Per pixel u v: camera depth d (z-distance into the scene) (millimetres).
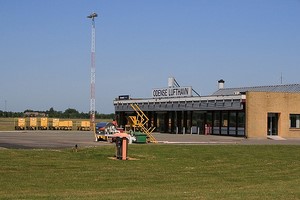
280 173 24422
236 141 48656
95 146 34844
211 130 65125
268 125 60062
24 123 81375
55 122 82688
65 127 82750
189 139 50812
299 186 18484
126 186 19406
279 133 59750
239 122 60656
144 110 76562
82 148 32344
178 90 70500
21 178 20594
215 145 38438
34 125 82250
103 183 20016
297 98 60938
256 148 36188
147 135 44125
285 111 60094
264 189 17359
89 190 18016
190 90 68188
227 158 29875
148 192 16969
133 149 32562
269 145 39500
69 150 30859
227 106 61219
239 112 60656
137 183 20234
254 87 71562
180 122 71312
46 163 25000
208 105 64312
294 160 29828
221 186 19609
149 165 25844
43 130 78438
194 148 34594
